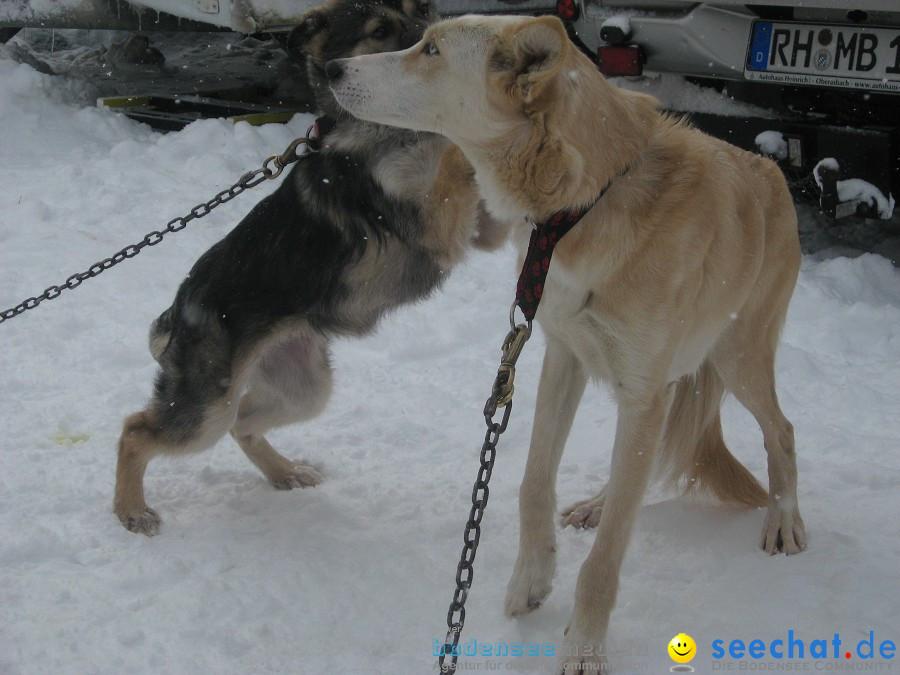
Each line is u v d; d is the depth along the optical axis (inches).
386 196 92.1
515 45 70.2
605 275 74.1
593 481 94.8
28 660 76.3
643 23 122.6
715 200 76.9
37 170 153.8
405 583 83.6
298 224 93.0
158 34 248.5
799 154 122.0
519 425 103.1
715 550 84.7
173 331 94.9
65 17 169.2
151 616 79.7
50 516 91.4
